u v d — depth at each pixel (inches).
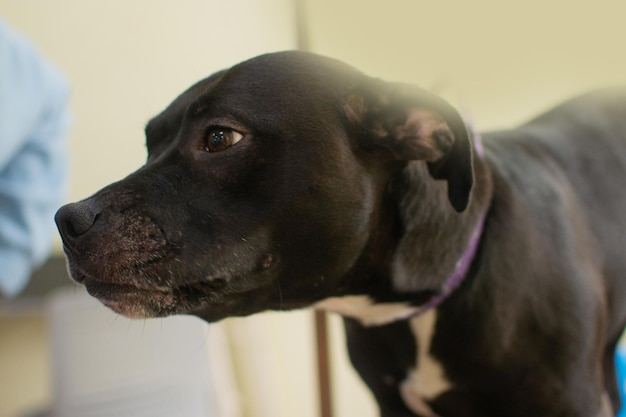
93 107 111.9
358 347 63.5
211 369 99.9
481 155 56.9
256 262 48.6
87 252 46.6
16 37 78.7
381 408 68.7
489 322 55.2
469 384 58.4
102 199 47.0
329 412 75.2
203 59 112.2
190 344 96.4
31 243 79.5
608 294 63.5
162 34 111.6
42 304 106.7
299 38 64.3
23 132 75.5
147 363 93.7
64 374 91.7
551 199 60.2
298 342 117.1
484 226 55.7
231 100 46.9
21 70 76.0
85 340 93.5
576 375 57.2
